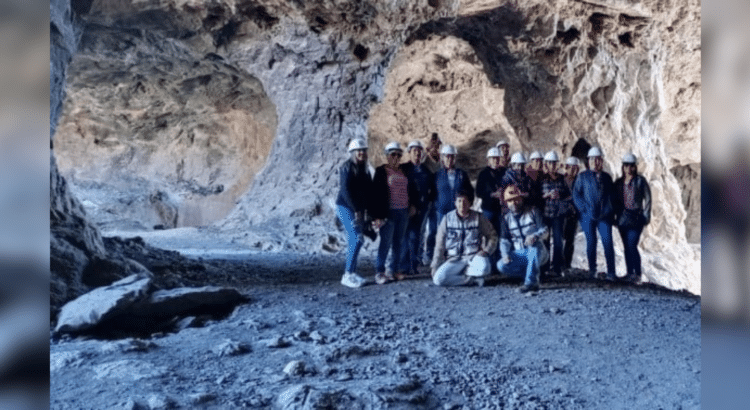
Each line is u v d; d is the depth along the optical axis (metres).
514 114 15.38
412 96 16.12
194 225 21.73
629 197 8.66
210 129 21.59
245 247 13.70
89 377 4.05
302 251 13.24
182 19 14.00
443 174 8.79
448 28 13.97
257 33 14.90
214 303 6.11
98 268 6.56
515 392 4.07
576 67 14.30
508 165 9.34
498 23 13.52
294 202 15.07
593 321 5.96
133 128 21.77
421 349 4.98
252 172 21.28
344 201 7.75
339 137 15.49
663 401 3.92
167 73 17.94
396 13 13.43
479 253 7.72
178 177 22.41
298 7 13.80
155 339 5.04
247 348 4.83
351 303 6.70
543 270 8.81
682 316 6.21
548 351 5.00
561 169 11.14
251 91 19.20
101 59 16.31
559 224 8.96
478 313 6.31
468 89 15.51
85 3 11.70
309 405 3.63
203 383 4.04
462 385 4.18
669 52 13.49
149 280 6.03
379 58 14.65
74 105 20.45
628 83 14.40
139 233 17.12
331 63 15.05
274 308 6.24
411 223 8.81
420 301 6.89
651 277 15.26
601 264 14.71
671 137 15.11
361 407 3.70
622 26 13.52
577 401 3.93
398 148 8.07
